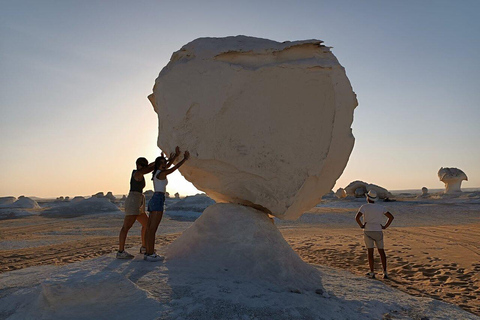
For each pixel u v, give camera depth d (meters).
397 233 11.77
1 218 27.17
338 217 21.64
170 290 3.57
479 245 8.82
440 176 44.09
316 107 5.05
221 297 3.46
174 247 5.37
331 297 4.32
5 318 3.15
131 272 4.21
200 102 5.17
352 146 5.35
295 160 5.08
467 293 5.12
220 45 5.30
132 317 3.00
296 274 5.00
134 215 5.26
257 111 5.11
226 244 4.99
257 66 5.12
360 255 7.96
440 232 11.75
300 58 5.21
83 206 30.75
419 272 6.34
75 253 8.30
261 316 3.15
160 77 5.50
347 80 5.15
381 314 3.87
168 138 5.37
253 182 5.22
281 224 18.36
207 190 5.98
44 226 18.86
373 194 6.40
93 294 3.18
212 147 5.13
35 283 4.03
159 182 5.10
